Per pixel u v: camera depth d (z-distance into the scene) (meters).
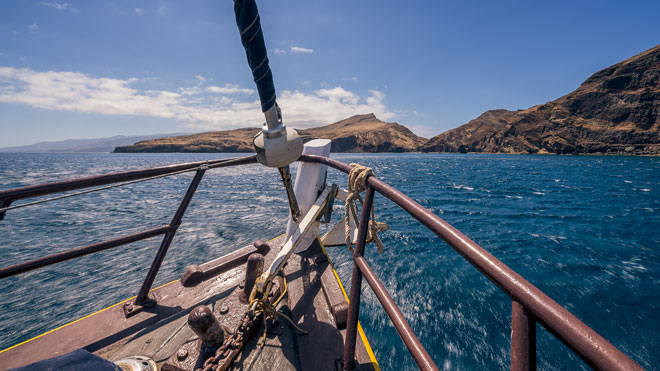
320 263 3.03
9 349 2.02
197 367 1.67
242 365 1.77
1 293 5.69
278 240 3.65
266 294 1.93
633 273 6.56
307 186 3.28
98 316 2.36
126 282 6.12
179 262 7.11
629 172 43.56
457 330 4.50
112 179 1.88
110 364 1.22
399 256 7.30
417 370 3.75
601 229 10.52
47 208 14.84
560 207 14.99
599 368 0.49
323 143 3.33
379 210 12.76
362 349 1.97
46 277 6.34
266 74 1.04
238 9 0.91
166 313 2.40
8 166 61.66
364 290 5.67
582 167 55.28
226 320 2.02
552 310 0.62
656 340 4.43
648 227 10.80
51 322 4.81
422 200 16.97
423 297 5.38
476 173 39.22
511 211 13.83
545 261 7.34
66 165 67.00
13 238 9.71
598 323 4.85
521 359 0.66
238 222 11.12
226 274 2.97
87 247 1.91
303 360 1.85
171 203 16.02
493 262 0.80
